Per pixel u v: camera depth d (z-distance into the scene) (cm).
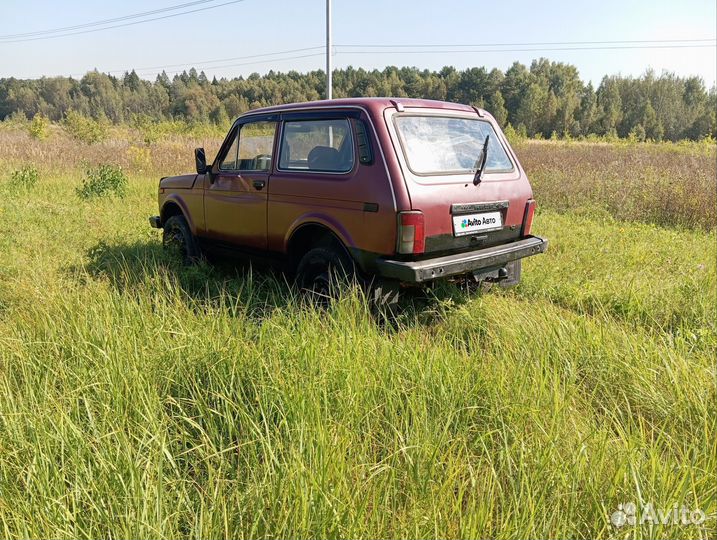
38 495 206
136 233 714
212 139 2458
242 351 308
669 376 303
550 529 195
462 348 350
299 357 304
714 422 256
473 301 443
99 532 188
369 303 399
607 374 318
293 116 442
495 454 247
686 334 380
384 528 194
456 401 274
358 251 394
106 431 247
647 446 243
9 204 868
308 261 436
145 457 225
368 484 214
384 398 278
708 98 10938
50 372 297
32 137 2659
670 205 955
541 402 271
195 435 262
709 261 624
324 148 418
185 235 583
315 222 420
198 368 303
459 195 399
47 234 696
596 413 289
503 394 278
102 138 2561
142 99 13325
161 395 284
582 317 390
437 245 388
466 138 434
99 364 299
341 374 285
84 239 690
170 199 593
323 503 193
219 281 516
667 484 209
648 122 9619
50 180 1274
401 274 367
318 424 234
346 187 396
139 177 1392
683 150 3120
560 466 221
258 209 472
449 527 194
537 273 548
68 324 346
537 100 10356
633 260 620
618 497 211
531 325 362
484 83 12675
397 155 376
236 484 211
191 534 187
